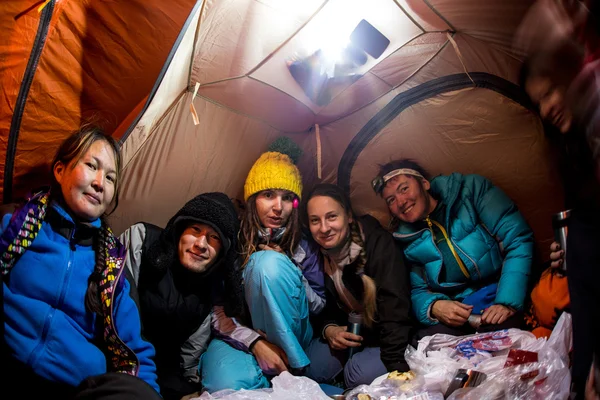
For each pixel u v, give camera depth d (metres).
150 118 2.22
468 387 1.84
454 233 2.44
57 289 1.70
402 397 1.89
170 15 1.86
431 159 2.65
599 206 1.53
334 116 2.64
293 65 2.40
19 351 1.62
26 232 1.69
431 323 2.36
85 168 1.77
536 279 2.42
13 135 1.98
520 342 2.06
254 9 2.15
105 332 1.77
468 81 2.48
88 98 1.98
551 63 1.71
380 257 2.40
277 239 2.41
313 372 2.30
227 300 2.16
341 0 2.17
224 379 2.05
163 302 2.06
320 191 2.42
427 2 2.19
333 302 2.46
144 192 2.44
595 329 1.49
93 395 1.58
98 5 1.83
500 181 2.58
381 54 2.41
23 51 1.86
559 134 1.74
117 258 1.83
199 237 2.08
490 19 2.19
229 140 2.52
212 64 2.31
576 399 1.54
